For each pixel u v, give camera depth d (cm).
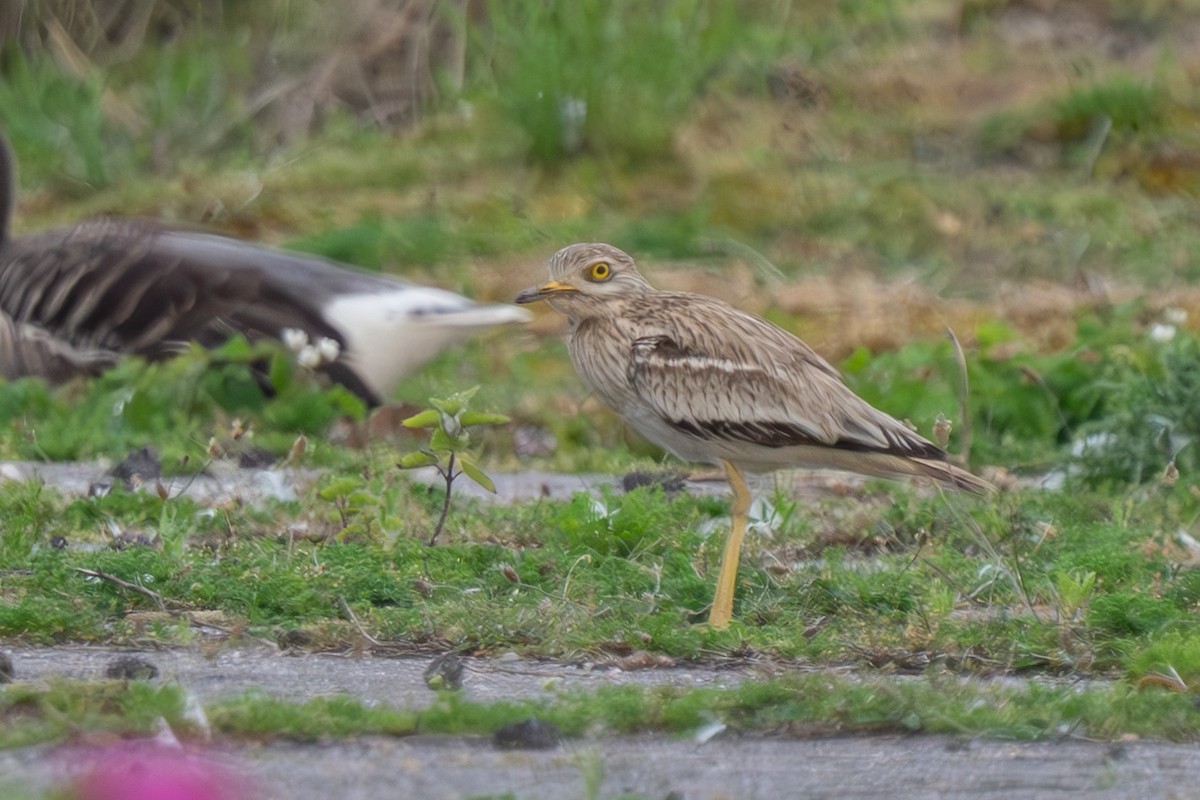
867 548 1055
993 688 745
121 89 2641
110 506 1093
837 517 1109
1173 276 2119
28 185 2398
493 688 775
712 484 1284
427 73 2567
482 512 1103
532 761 657
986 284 2078
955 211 2272
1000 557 953
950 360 1531
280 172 2367
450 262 2119
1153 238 2234
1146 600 870
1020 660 823
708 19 2623
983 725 705
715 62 2573
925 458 905
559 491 1291
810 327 1845
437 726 686
